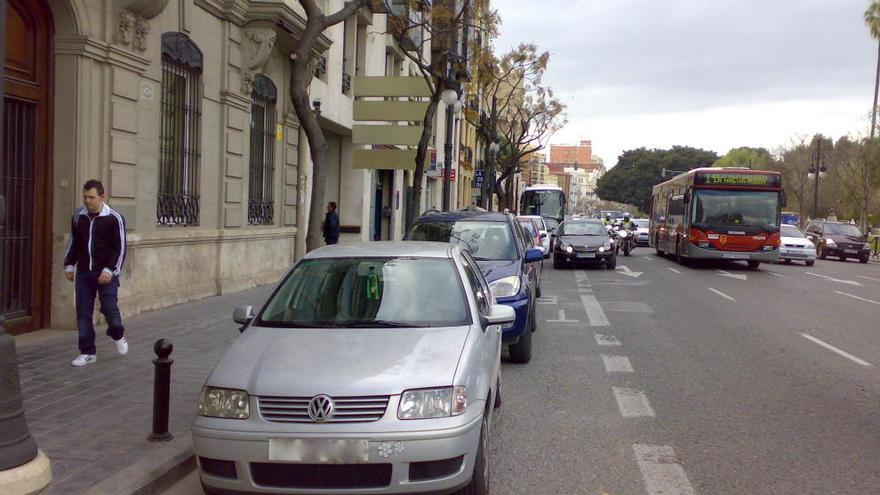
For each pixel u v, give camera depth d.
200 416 4.50
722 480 5.38
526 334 9.20
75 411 6.32
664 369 9.12
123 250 8.04
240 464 4.30
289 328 5.36
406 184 31.27
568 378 8.60
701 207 25.53
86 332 7.92
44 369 7.68
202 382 7.43
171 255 11.99
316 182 10.52
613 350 10.30
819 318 13.81
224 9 13.30
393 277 5.88
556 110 38.12
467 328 5.38
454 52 20.61
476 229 10.68
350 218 24.00
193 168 12.79
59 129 9.49
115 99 10.13
